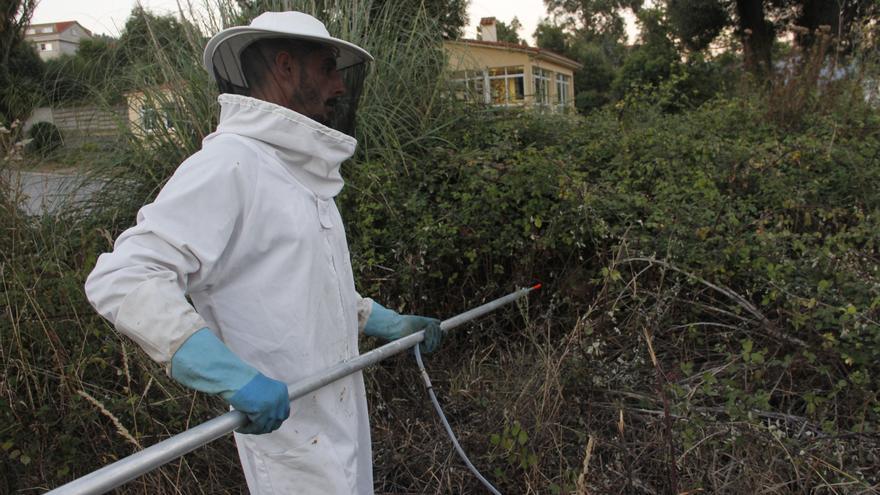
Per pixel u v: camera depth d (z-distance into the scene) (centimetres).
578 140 439
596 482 244
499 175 344
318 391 167
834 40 586
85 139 427
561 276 331
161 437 273
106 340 284
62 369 260
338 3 448
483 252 331
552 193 332
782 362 258
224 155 156
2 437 260
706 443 245
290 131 164
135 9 449
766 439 236
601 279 304
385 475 278
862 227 302
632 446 254
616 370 272
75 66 455
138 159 398
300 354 162
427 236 322
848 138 464
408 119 431
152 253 143
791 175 367
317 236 168
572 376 270
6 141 331
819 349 258
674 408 254
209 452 270
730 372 260
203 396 285
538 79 630
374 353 183
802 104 512
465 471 269
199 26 436
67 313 282
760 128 491
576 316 315
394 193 350
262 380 144
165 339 140
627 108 565
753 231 329
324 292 170
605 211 325
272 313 159
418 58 461
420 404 299
